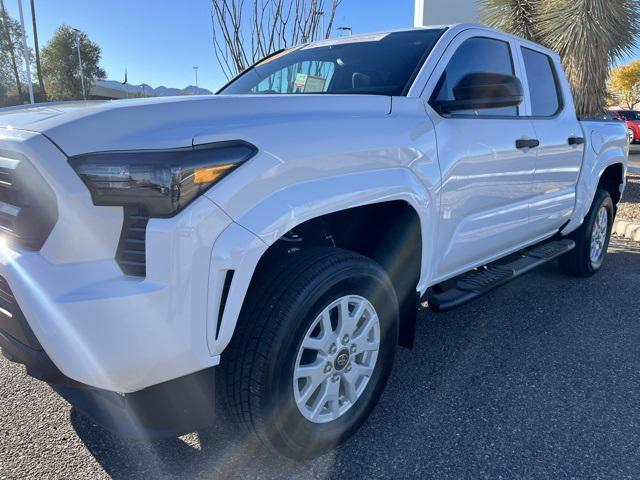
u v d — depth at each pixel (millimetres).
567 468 2289
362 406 2428
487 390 2943
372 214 2678
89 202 1728
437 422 2635
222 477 2242
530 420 2648
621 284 4887
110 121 1790
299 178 2020
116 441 2480
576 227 4520
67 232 1724
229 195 1800
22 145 1737
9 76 38562
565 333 3729
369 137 2312
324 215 2211
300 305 2020
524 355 3383
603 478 2225
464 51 3148
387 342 2492
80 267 1737
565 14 9875
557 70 4203
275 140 1966
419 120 2633
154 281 1717
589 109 10180
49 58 47344
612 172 5223
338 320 2236
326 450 2307
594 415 2693
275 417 2049
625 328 3824
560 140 3871
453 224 2865
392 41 3219
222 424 2617
